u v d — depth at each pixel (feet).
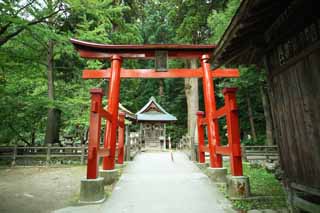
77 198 13.74
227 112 13.91
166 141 61.05
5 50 23.73
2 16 18.49
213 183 16.30
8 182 19.20
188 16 39.24
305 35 7.75
